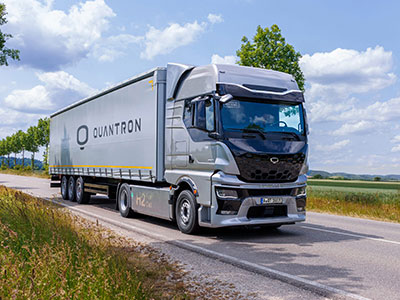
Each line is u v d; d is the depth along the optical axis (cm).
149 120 1020
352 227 1043
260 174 808
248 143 803
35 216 780
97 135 1384
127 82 1145
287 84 905
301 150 854
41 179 4406
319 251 720
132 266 530
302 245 776
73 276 427
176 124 934
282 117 859
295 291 488
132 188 1124
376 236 892
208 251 707
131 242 768
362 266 612
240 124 812
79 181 1577
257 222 814
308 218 1252
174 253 690
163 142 989
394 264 626
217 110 803
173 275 545
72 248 553
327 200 1700
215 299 453
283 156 829
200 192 837
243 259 649
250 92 834
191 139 873
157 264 594
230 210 795
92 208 1398
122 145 1180
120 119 1202
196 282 517
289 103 877
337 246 768
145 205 1049
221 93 809
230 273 565
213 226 802
